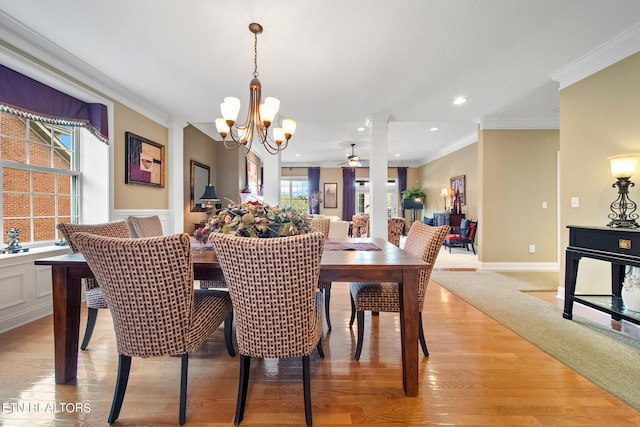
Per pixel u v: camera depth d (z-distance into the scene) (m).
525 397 1.42
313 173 9.31
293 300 1.20
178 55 2.43
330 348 1.94
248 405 1.38
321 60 2.52
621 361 1.75
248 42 2.25
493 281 3.63
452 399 1.41
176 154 4.18
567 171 2.80
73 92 2.62
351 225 6.97
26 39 2.13
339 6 1.85
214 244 1.21
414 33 2.14
